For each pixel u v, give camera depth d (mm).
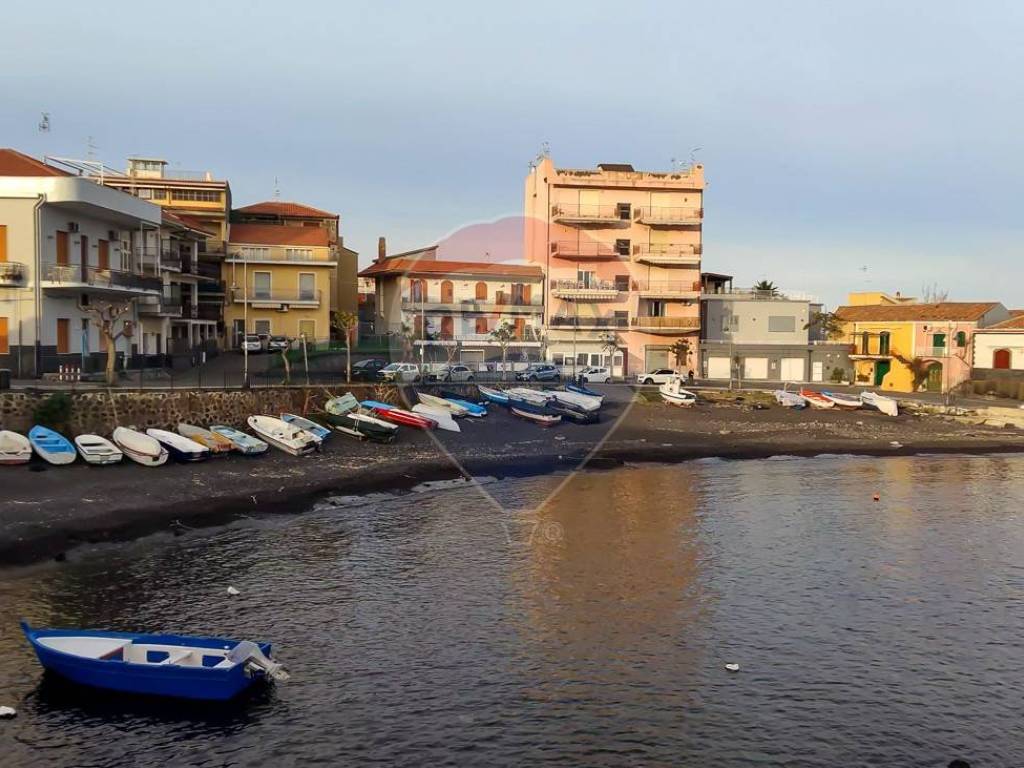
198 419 45594
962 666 21438
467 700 18938
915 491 43844
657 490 42719
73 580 25844
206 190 78438
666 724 18141
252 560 28609
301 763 16422
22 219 46094
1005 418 69188
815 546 32062
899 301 118812
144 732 17359
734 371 88250
